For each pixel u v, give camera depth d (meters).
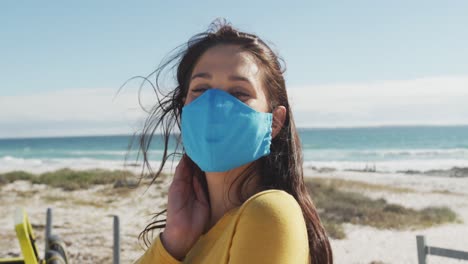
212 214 1.59
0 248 13.29
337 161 62.12
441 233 17.88
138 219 18.80
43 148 109.31
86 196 26.31
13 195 27.70
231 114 1.42
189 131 1.49
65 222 18.05
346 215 20.70
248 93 1.48
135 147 2.32
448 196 27.31
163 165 1.92
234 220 1.27
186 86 1.80
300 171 1.61
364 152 75.12
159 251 1.57
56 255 2.87
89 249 13.37
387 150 78.56
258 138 1.47
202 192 1.66
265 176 1.58
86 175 34.22
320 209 21.97
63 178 33.72
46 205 23.53
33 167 59.19
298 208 1.26
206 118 1.42
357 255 14.38
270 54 1.56
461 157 62.31
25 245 2.39
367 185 32.66
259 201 1.22
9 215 20.17
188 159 1.72
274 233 1.17
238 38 1.54
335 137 121.12
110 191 26.86
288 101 1.62
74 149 100.56
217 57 1.51
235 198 1.53
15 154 90.81
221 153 1.44
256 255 1.16
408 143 95.38
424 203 24.91
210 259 1.35
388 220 19.64
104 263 11.95
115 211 21.09
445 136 118.00
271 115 1.52
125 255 12.66
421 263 5.77
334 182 33.34
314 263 1.49
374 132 152.62
